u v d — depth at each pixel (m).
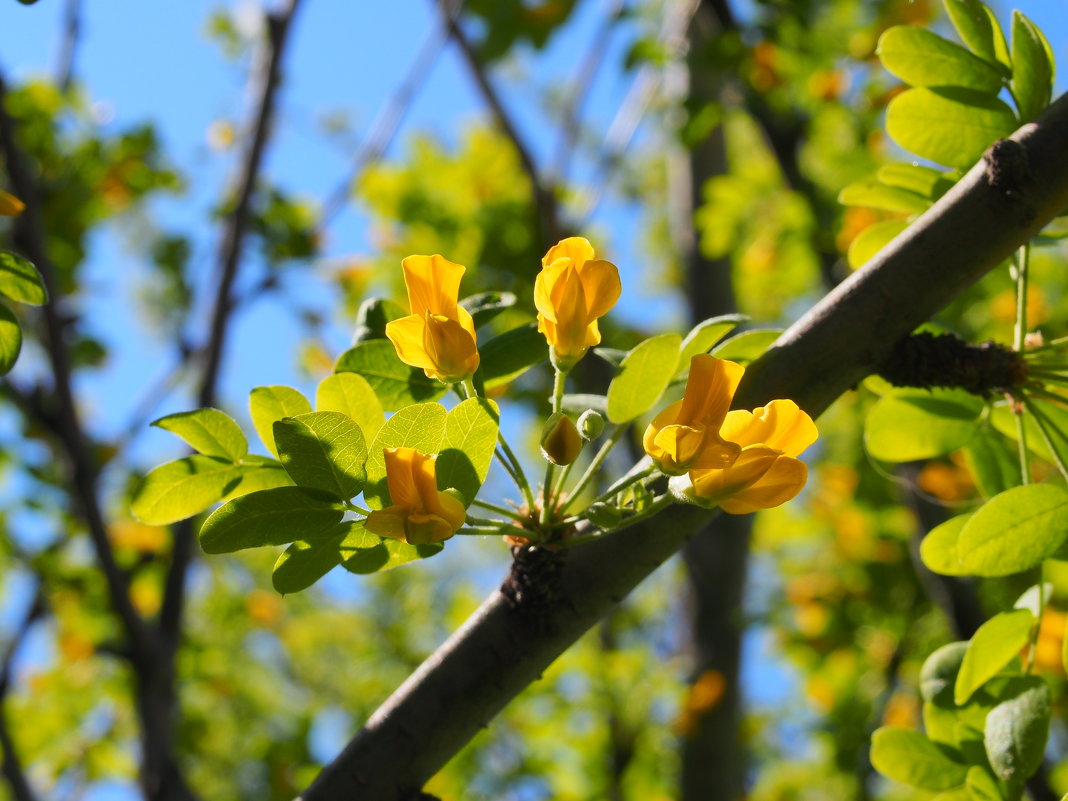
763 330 1.89
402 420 1.35
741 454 1.30
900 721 5.28
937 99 1.99
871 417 2.28
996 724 1.73
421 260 1.47
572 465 1.53
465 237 5.56
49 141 5.12
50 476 4.61
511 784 5.06
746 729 5.91
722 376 1.32
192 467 1.56
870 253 2.21
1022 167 1.70
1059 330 5.08
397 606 8.04
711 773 4.04
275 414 1.55
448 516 1.29
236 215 4.80
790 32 4.68
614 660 5.09
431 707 1.68
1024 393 1.89
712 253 5.00
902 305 1.73
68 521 4.73
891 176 2.08
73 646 4.83
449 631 6.56
